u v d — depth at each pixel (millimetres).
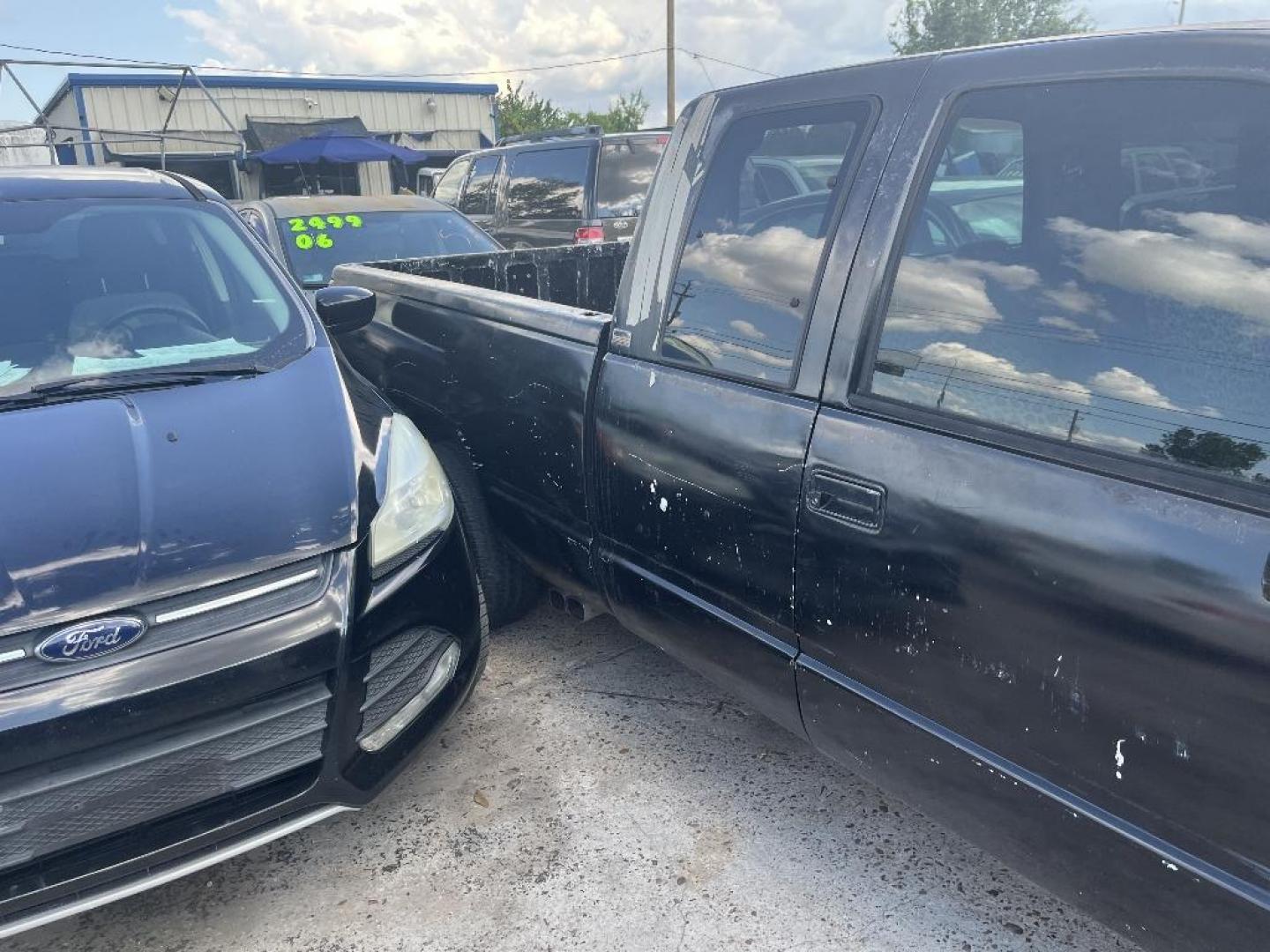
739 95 2330
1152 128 1564
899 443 1804
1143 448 1495
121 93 20484
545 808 2582
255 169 21844
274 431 2438
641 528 2500
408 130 24312
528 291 4730
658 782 2670
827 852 2381
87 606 1906
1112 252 1602
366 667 2176
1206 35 1526
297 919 2264
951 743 1789
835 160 2047
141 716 1895
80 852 1926
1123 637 1467
